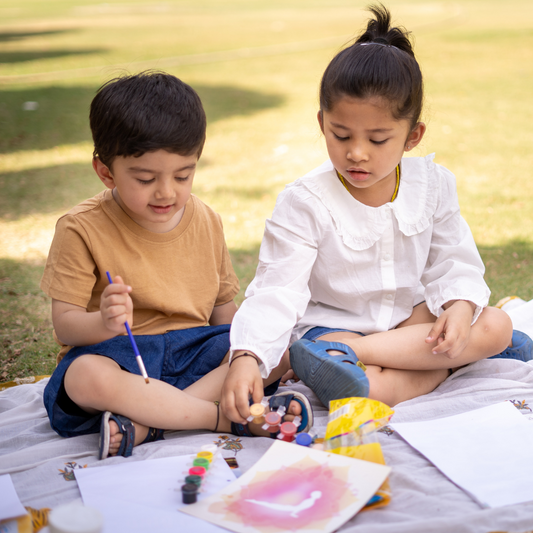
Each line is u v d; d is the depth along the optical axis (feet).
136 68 32.71
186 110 5.47
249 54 38.32
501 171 16.39
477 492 4.61
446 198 6.79
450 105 24.53
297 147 19.36
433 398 6.16
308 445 5.07
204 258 6.44
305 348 5.65
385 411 5.00
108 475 4.85
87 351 5.61
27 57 37.32
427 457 5.08
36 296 9.82
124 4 85.10
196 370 6.10
